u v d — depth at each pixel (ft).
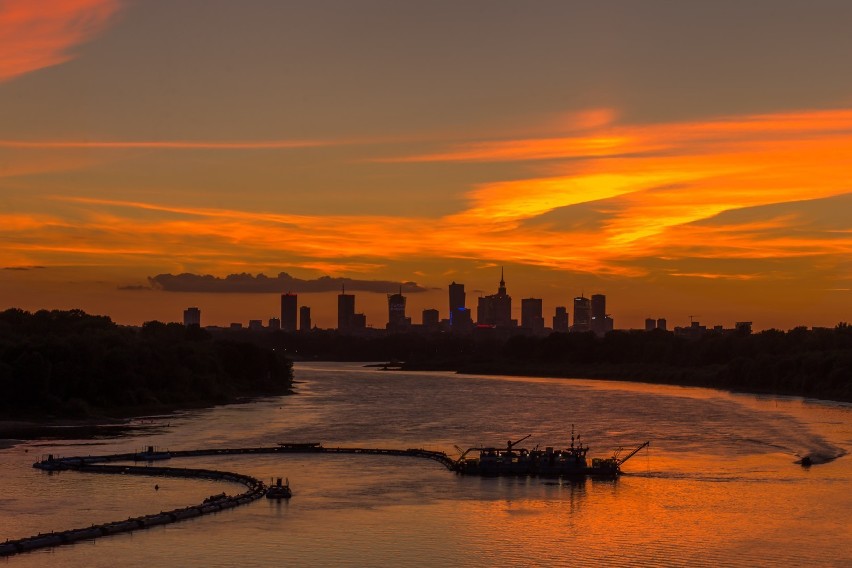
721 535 544.21
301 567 486.79
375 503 627.05
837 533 547.49
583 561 495.82
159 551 512.22
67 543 524.93
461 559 499.92
